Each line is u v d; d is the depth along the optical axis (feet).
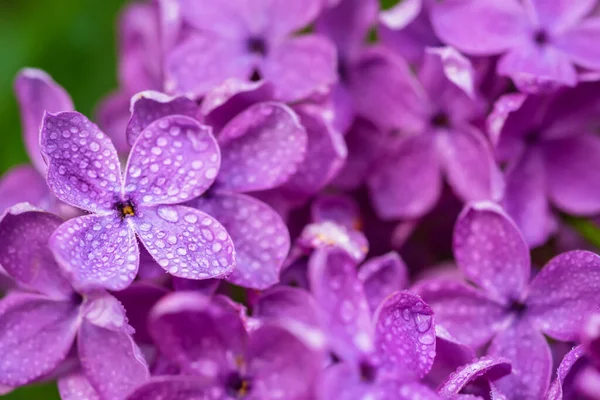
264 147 0.53
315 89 0.56
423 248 0.60
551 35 0.57
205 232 0.50
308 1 0.57
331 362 0.49
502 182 0.55
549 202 0.58
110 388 0.50
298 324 0.47
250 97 0.53
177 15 0.57
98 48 0.69
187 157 0.51
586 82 0.55
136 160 0.51
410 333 0.49
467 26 0.56
